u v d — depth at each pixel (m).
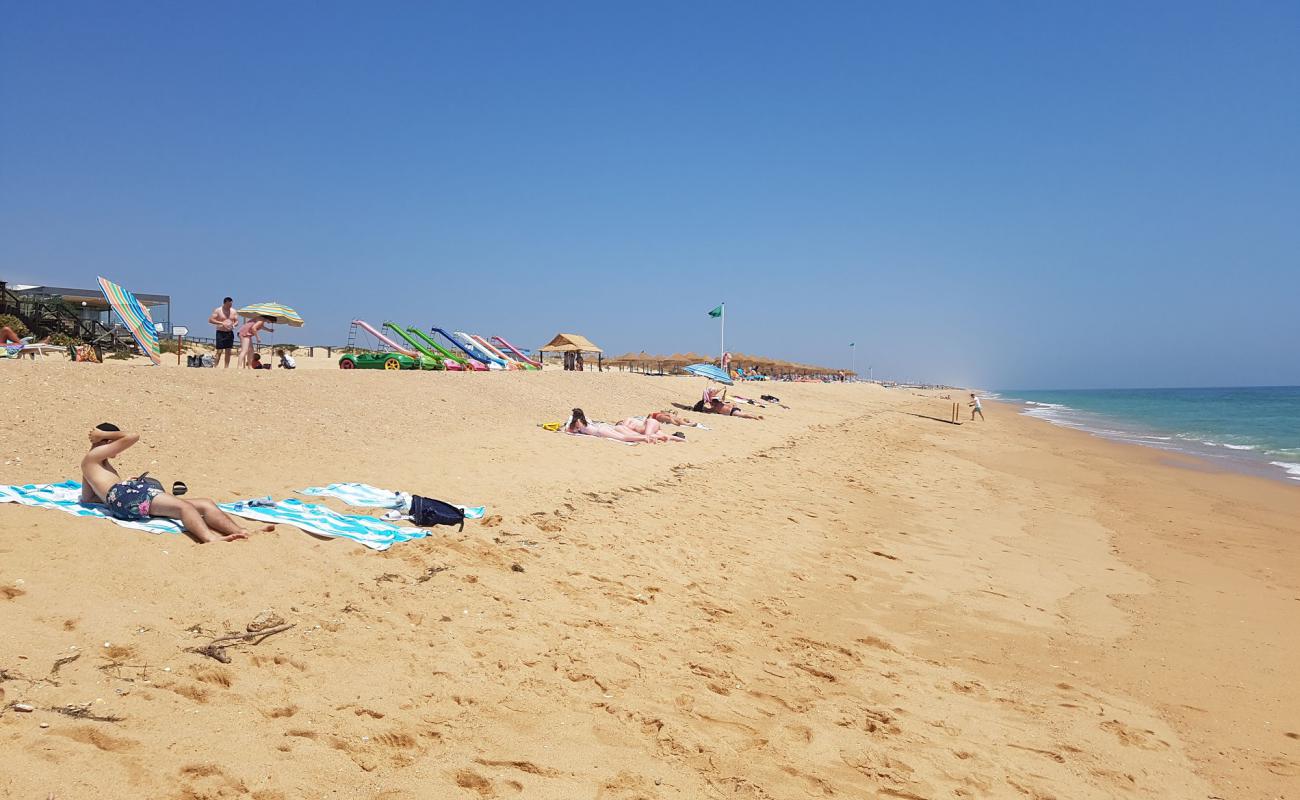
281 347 38.97
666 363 60.81
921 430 31.78
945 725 4.93
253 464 8.81
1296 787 4.48
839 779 4.07
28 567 4.70
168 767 3.20
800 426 25.94
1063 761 4.61
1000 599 7.95
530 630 5.45
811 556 8.93
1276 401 86.94
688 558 8.08
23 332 25.58
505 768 3.69
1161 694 5.75
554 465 11.55
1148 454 24.69
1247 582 9.06
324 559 5.88
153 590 4.80
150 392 10.84
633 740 4.17
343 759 3.52
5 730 3.20
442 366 25.33
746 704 4.86
